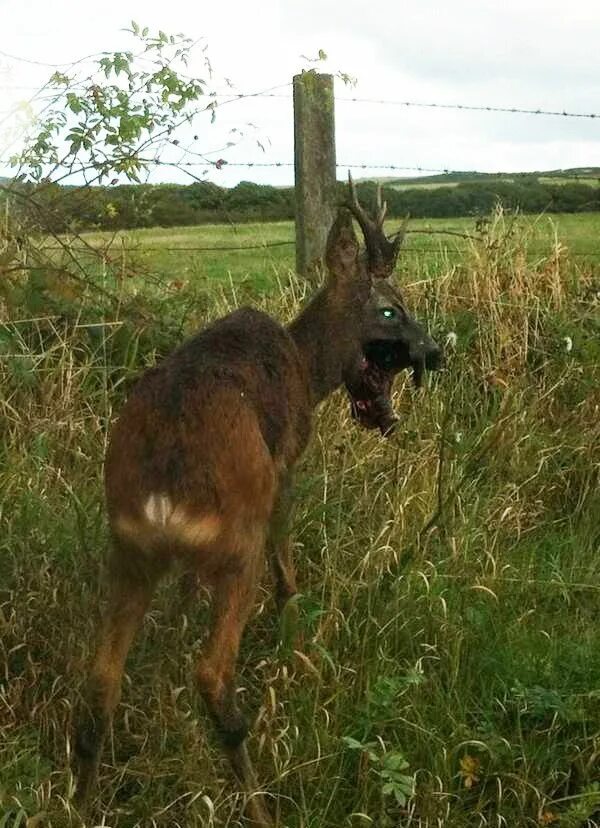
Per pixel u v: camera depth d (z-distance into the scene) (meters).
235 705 3.54
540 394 6.13
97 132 5.23
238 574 3.49
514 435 5.66
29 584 4.13
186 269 6.52
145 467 3.37
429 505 5.02
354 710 3.92
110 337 5.39
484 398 6.12
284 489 4.16
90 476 4.75
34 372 5.16
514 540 5.26
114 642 3.50
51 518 4.39
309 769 3.69
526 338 6.39
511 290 6.60
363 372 4.72
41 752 3.73
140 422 3.43
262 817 3.53
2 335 5.08
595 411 6.06
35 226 5.58
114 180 5.43
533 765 3.82
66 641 3.99
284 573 4.30
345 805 3.70
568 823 3.60
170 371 3.55
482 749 3.79
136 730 3.86
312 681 3.96
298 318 4.59
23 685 3.87
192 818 3.48
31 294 5.27
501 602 4.63
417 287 6.59
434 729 3.86
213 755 3.79
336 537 4.71
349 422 5.43
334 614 4.21
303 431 4.20
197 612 4.34
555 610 4.80
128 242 6.25
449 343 6.01
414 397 5.85
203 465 3.36
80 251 5.78
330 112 6.56
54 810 3.38
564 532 5.48
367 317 4.62
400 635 4.29
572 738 3.94
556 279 6.75
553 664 4.27
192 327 5.77
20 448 4.75
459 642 4.18
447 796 3.64
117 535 3.45
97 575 4.12
